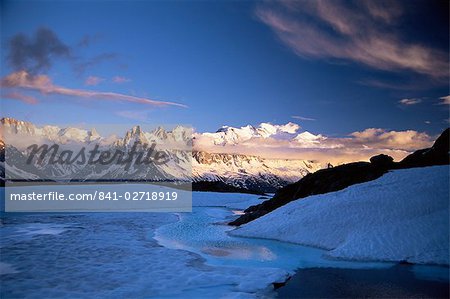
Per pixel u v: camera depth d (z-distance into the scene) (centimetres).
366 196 2198
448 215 1758
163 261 1606
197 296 1158
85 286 1246
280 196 3188
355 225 1947
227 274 1392
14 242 2094
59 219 3431
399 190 2161
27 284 1263
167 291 1203
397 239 1670
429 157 2831
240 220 3041
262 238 2214
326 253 1736
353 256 1622
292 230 2161
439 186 2081
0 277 1348
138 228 2797
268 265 1556
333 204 2230
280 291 1205
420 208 1906
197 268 1482
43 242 2097
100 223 3131
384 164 2909
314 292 1191
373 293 1177
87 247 1941
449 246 1562
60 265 1529
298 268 1498
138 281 1303
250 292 1198
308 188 2981
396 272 1408
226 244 2038
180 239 2234
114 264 1549
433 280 1305
